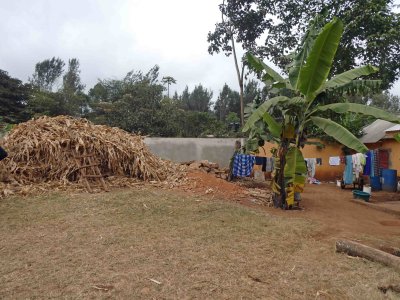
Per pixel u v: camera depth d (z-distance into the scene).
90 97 36.62
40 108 26.00
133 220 5.78
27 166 8.36
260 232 5.49
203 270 3.86
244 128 6.86
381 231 6.12
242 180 12.23
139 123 20.28
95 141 9.09
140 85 22.53
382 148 13.59
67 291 3.28
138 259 4.11
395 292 3.53
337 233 5.75
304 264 4.22
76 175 8.50
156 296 3.24
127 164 9.41
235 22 18.75
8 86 26.08
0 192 7.24
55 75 49.31
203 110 50.00
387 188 12.17
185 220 5.93
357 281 3.77
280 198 7.84
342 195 10.83
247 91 45.03
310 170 12.74
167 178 9.53
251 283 3.61
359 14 12.28
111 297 3.19
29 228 5.23
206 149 15.38
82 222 5.55
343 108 6.71
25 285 3.38
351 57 12.83
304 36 7.71
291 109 7.38
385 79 12.82
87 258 4.10
